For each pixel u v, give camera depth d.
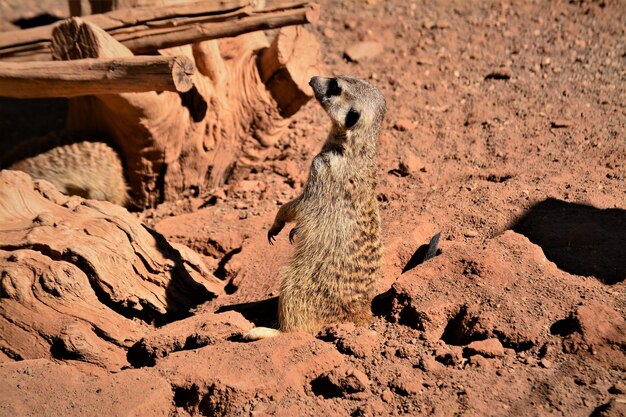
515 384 1.25
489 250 1.40
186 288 1.47
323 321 1.35
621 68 1.92
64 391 1.27
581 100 1.83
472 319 1.33
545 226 1.49
